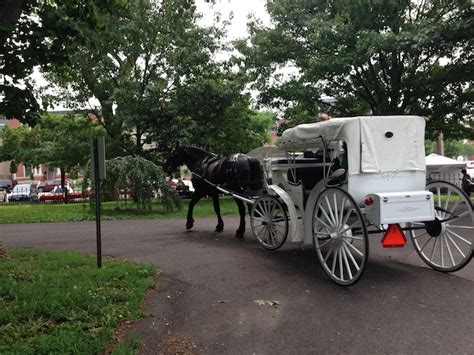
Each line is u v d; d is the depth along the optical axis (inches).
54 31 329.1
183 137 876.6
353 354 184.1
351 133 268.5
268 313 228.5
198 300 249.1
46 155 978.7
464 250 325.7
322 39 655.8
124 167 663.1
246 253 352.5
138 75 906.7
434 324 209.6
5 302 227.9
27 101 332.5
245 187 404.5
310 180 324.8
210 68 914.7
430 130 791.7
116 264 310.3
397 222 257.4
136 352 186.9
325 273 286.7
